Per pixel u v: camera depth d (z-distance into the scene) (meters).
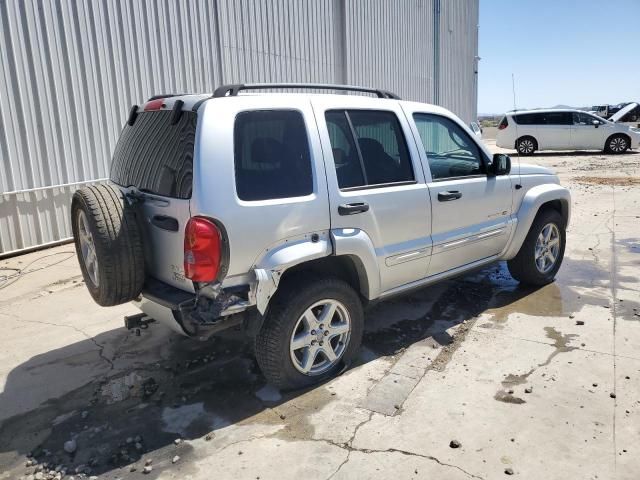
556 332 4.35
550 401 3.33
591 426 3.06
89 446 3.08
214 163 3.01
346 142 3.71
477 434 3.03
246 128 3.20
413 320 4.69
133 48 8.52
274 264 3.19
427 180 4.15
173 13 9.11
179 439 3.10
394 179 3.96
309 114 3.49
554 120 20.50
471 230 4.52
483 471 2.72
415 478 2.69
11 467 2.93
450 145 4.51
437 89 19.52
